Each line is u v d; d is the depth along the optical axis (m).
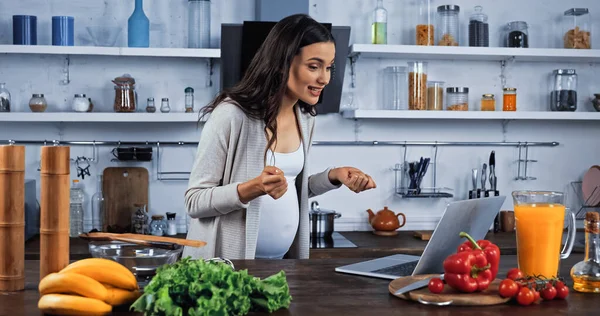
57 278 1.38
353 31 4.06
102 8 3.90
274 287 1.39
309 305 1.46
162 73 3.96
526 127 4.24
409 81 3.86
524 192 1.67
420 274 1.72
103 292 1.39
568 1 4.24
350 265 1.89
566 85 4.03
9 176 1.56
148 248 1.66
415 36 4.08
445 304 1.46
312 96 2.24
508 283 1.47
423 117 3.79
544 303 1.49
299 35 2.17
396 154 4.14
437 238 1.66
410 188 4.03
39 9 3.87
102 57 3.91
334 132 4.08
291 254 2.49
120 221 3.91
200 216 2.20
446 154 4.17
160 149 3.96
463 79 4.18
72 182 3.89
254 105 2.25
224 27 3.54
